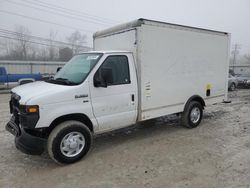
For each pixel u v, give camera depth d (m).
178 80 6.21
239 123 7.35
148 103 5.57
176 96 6.23
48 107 4.14
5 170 4.27
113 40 5.80
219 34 7.26
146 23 5.27
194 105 6.73
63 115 4.32
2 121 7.56
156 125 7.15
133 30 5.21
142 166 4.35
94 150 5.16
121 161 4.59
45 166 4.43
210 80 7.20
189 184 3.70
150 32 5.38
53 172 4.18
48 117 4.15
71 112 4.39
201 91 6.95
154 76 5.60
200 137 5.97
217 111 9.29
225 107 10.14
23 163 4.55
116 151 5.09
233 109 9.67
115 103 4.99
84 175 4.06
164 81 5.85
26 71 29.55
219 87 7.58
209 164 4.38
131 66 5.22
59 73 5.28
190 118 6.68
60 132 4.27
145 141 5.71
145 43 5.30
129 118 5.29
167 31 5.75
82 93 4.51
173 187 3.63
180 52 6.15
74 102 4.43
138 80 5.32
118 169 4.25
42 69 30.73
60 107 4.28
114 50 5.54
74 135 4.47
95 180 3.89
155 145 5.43
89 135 4.65
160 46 5.63
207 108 9.94
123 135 6.21
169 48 5.86
